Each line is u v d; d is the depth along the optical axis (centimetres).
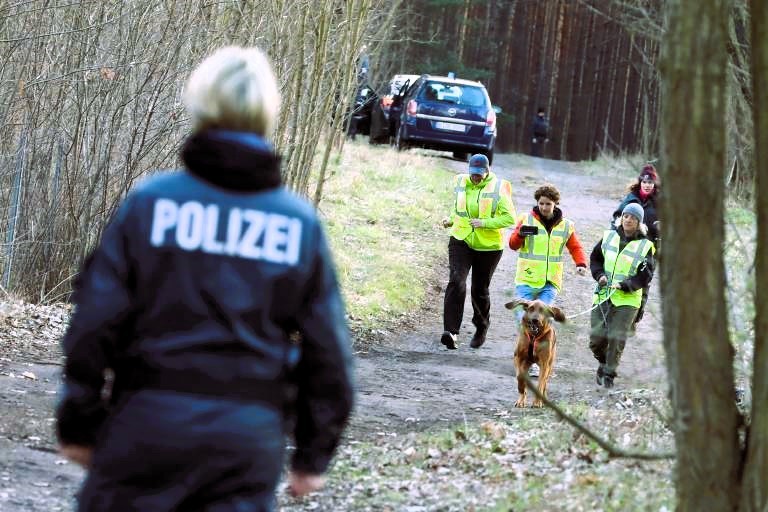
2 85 1761
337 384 423
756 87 616
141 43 1841
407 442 1133
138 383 405
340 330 429
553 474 959
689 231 600
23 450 980
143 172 1889
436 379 1608
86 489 410
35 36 1628
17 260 1836
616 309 1488
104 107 1855
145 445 396
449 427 1240
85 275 416
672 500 830
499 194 1823
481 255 1853
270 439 410
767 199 609
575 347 1812
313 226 432
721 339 608
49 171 1855
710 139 593
